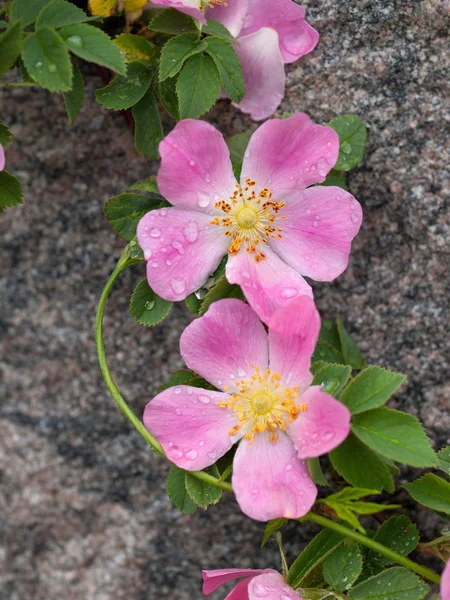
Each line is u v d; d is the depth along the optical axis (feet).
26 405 1.93
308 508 1.67
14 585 1.95
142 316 1.73
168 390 1.71
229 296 1.73
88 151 1.87
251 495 1.69
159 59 1.73
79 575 1.94
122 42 1.74
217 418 1.71
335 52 1.80
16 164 1.89
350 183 1.82
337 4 1.79
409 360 1.85
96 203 1.89
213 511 1.91
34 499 1.94
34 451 1.94
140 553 1.92
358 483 1.68
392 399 1.85
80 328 1.91
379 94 1.81
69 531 1.94
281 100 1.81
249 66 1.78
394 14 1.79
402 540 1.76
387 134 1.81
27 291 1.91
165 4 1.72
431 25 1.79
